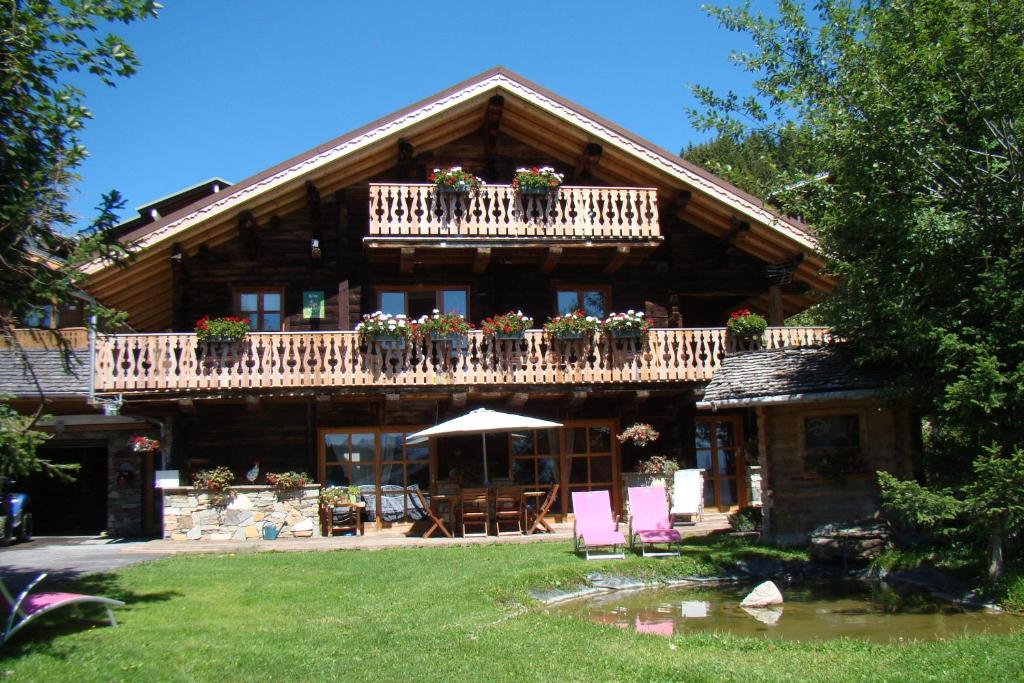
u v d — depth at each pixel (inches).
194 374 643.5
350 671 274.8
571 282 763.4
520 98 709.3
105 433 765.9
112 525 754.8
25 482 784.9
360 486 709.3
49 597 317.1
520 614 370.3
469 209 701.3
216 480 625.3
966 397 396.8
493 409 729.6
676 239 782.5
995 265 411.8
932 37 445.4
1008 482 368.8
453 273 749.9
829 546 498.9
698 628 365.1
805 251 728.3
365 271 737.0
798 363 558.6
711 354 719.7
